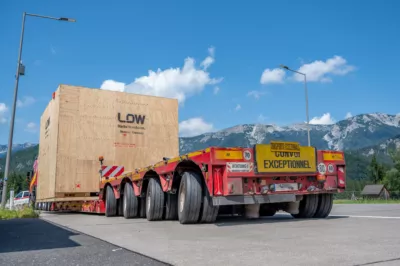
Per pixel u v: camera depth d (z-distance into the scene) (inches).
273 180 266.4
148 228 247.8
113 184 401.4
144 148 488.1
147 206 321.1
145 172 325.1
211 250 150.6
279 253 138.6
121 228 254.5
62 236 216.1
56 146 442.6
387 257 125.8
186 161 268.1
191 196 259.1
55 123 461.4
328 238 174.4
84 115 461.4
